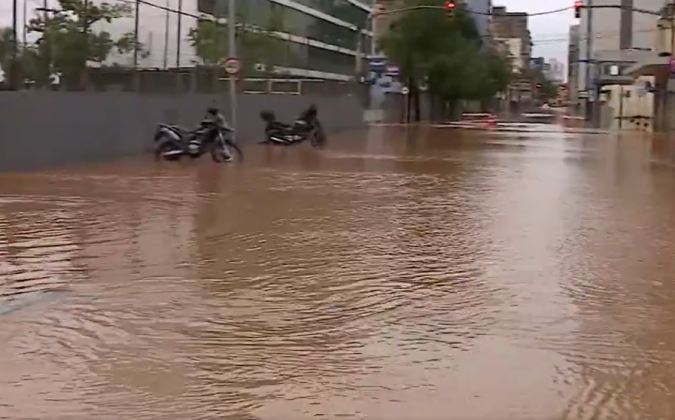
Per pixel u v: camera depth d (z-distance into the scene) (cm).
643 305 895
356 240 1248
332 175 2239
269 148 3391
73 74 2562
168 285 955
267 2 4772
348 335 771
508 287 968
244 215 1480
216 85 3600
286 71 5194
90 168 2338
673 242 1263
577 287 972
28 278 990
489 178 2230
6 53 2273
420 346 742
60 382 643
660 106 6444
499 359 709
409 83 7438
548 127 6900
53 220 1400
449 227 1378
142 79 2964
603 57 8306
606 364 700
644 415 593
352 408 596
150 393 623
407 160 2853
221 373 666
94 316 827
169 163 2539
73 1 2562
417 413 588
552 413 593
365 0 8531
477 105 11669
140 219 1419
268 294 920
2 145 2205
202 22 3469
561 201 1745
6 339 751
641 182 2189
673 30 6291
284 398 615
